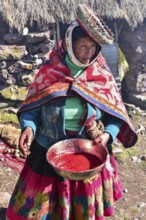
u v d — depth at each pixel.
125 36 6.84
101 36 2.52
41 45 6.07
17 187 3.01
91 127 2.81
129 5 6.53
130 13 6.51
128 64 6.87
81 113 2.78
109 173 3.03
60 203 2.88
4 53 5.91
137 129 6.22
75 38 2.61
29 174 2.92
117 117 2.86
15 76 6.10
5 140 5.20
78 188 2.87
